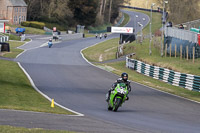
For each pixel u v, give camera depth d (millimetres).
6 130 21812
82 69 90688
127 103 47125
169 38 108188
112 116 34062
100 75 81062
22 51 130375
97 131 24625
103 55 132625
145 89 64562
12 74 70938
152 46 125562
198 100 55531
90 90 59031
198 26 120375
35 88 58250
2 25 197125
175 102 51469
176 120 34812
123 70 94062
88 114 34750
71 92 55656
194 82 68312
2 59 99625
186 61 91438
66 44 177750
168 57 101750
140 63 91375
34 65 92938
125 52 129250
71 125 26281
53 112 33469
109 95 38969
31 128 23594
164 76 78750
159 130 27078
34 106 39562
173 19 192250
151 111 41094
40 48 149625
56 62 104625
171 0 195250
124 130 25719
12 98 44750
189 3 186250
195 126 31453
